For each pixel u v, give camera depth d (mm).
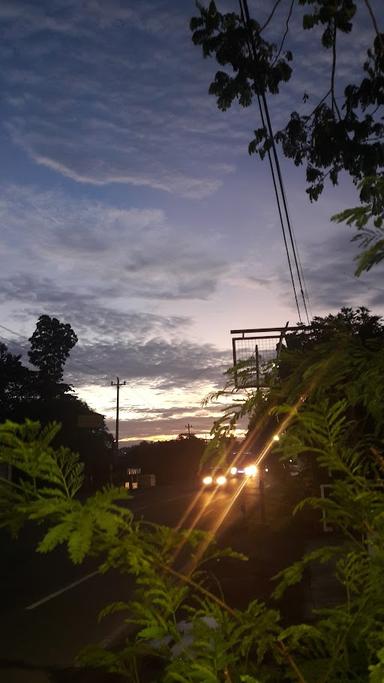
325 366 1515
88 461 57188
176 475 81750
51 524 1213
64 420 57281
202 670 1217
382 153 7176
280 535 14672
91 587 12141
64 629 9133
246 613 1402
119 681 6492
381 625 1311
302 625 1360
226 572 11492
